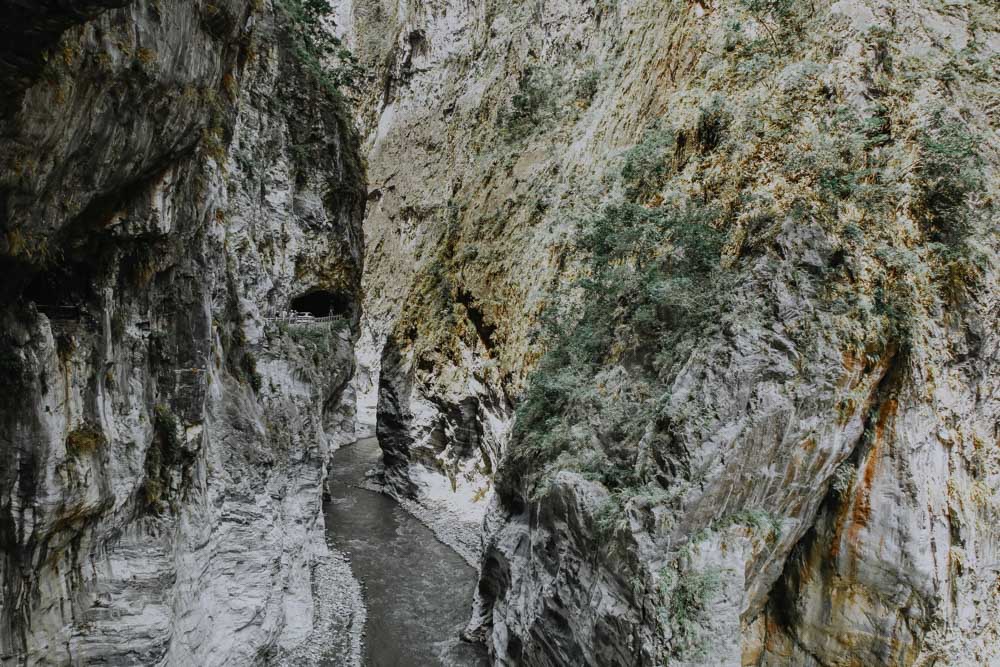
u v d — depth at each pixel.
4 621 9.67
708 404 13.60
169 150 11.08
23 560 9.75
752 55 18.78
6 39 5.69
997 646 13.34
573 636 14.87
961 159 13.87
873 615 13.24
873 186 14.41
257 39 25.34
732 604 12.59
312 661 19.08
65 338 10.63
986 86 14.84
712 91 19.44
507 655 18.47
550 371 21.27
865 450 13.48
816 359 13.34
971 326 13.39
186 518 14.43
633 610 12.95
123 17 8.27
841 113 15.35
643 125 23.36
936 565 12.72
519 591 18.44
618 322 19.14
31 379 9.39
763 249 14.68
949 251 13.64
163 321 13.21
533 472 19.36
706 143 18.77
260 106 25.31
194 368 13.76
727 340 13.94
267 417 19.83
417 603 23.61
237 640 16.31
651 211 19.22
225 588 16.38
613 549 13.67
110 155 9.21
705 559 12.81
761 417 13.19
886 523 13.07
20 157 7.25
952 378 13.44
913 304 13.44
